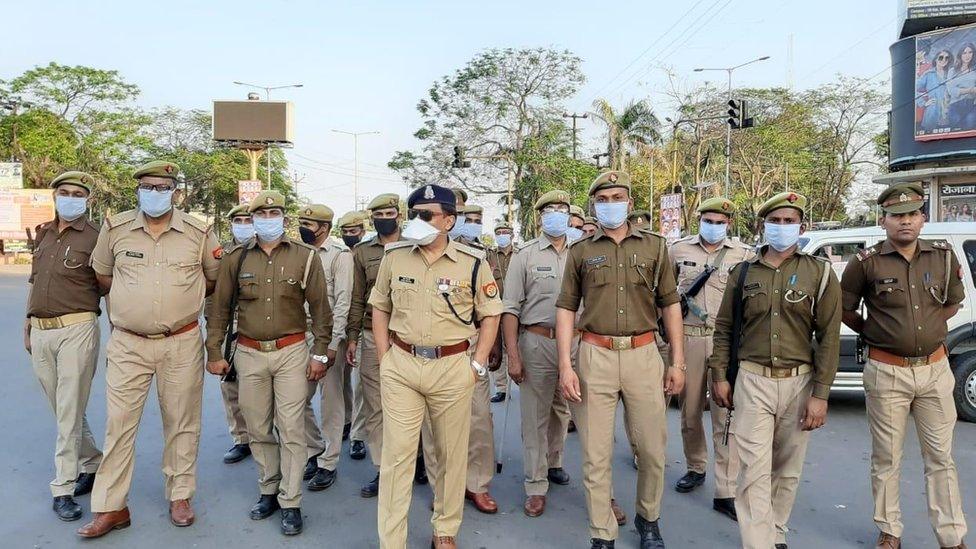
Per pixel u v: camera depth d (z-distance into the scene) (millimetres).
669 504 4348
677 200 16141
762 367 3455
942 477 3576
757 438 3426
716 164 31844
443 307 3426
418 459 4770
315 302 4102
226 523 4008
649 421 3570
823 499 4402
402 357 3459
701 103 31516
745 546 3375
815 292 3387
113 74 36312
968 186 18312
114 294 3793
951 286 3551
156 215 3809
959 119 18219
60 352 4047
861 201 35719
